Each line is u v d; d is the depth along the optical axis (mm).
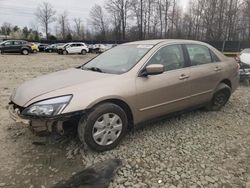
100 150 3449
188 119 4801
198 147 3699
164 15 57844
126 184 2848
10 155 3434
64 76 3764
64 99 3125
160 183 2877
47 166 3195
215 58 5051
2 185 2840
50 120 3039
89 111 3283
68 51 33250
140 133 4125
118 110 3479
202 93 4672
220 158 3412
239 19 39062
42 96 3152
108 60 4301
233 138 4027
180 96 4242
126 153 3484
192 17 52312
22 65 15867
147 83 3752
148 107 3814
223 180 2947
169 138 3969
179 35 54844
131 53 4180
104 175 2949
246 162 3330
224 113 5195
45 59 22422
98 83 3410
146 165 3209
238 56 9078
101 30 70688
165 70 4070
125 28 63781
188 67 4414
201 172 3086
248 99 6430
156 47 4086
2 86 8117
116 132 3549
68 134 3926
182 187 2816
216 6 42219
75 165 3217
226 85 5254
